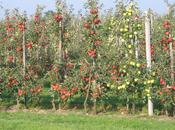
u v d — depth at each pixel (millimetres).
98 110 15688
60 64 16391
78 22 21969
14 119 13891
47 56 21969
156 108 15477
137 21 15234
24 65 17000
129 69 15031
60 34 17672
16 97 16766
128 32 15234
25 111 15875
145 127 12719
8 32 20906
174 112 14656
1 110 16094
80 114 15156
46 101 17312
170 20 15359
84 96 16094
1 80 16484
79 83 15617
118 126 12820
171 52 15055
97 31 15695
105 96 15484
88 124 12930
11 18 21953
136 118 14297
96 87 15359
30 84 16469
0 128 12117
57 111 15844
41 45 22062
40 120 13773
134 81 14977
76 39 21547
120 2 15328
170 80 14633
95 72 15461
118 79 15211
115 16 15531
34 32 22250
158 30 17922
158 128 12547
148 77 14812
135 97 15141
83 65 15703
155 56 15961
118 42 15578
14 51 19797
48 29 19344
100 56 15633
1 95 17359
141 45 16156
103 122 13383
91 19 15688
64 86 15727
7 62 18703
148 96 14758
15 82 16406
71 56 21453
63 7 17516
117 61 15289
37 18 22859
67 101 16406
